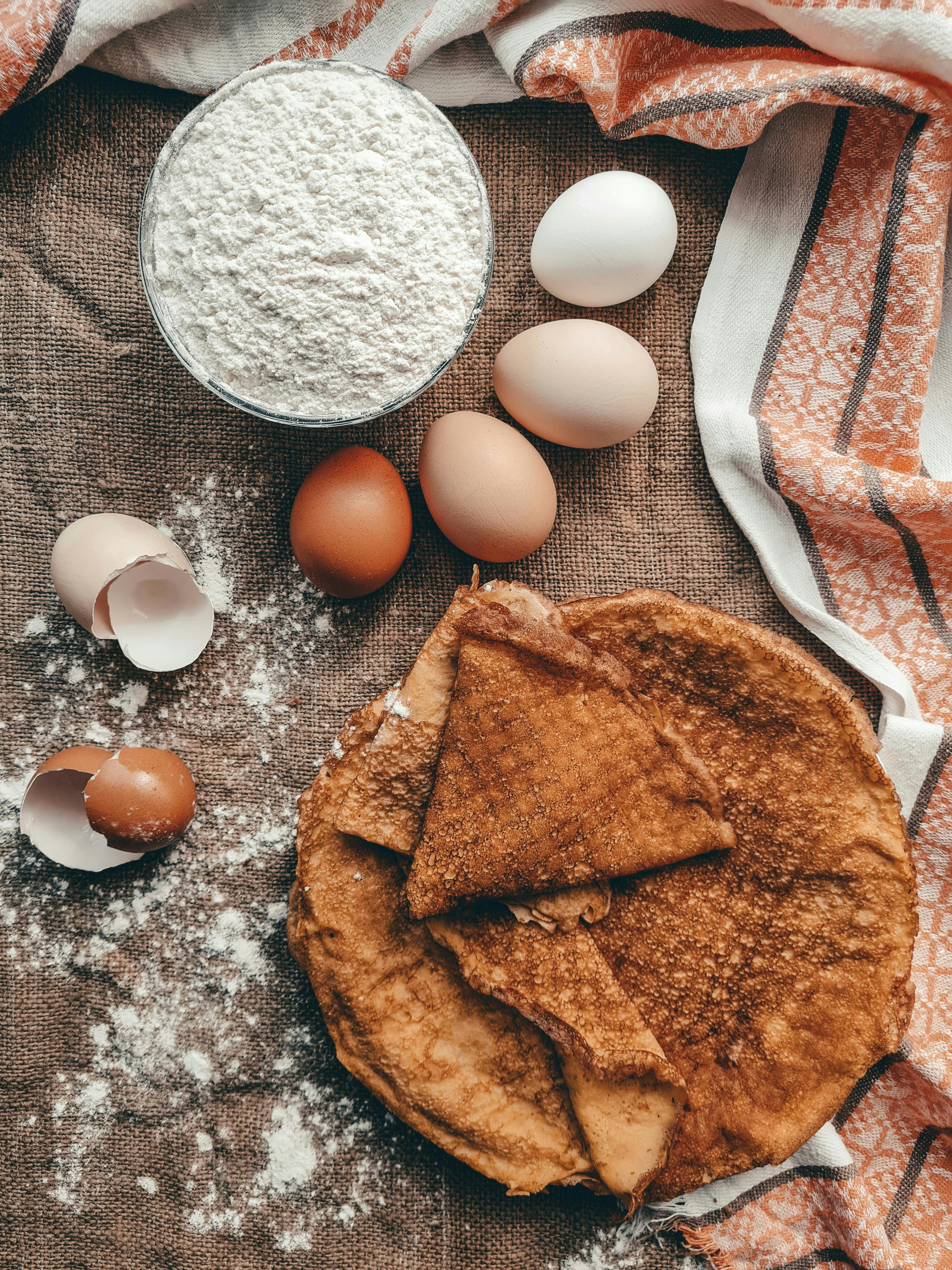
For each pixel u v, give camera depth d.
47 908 0.45
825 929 0.40
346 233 0.38
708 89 0.42
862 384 0.44
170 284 0.39
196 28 0.43
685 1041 0.40
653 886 0.40
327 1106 0.44
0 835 0.45
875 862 0.40
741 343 0.45
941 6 0.40
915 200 0.42
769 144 0.44
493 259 0.42
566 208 0.41
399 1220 0.44
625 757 0.39
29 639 0.45
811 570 0.45
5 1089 0.44
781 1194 0.44
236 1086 0.44
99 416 0.44
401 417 0.45
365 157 0.38
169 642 0.44
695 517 0.45
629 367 0.41
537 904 0.39
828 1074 0.39
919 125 0.42
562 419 0.41
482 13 0.42
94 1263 0.44
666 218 0.41
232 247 0.38
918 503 0.43
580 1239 0.44
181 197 0.39
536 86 0.43
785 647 0.40
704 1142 0.40
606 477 0.45
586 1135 0.39
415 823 0.40
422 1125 0.41
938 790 0.44
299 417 0.40
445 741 0.39
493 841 0.38
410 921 0.41
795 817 0.40
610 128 0.43
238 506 0.45
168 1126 0.45
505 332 0.45
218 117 0.39
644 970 0.40
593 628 0.40
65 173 0.44
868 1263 0.42
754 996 0.40
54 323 0.44
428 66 0.44
